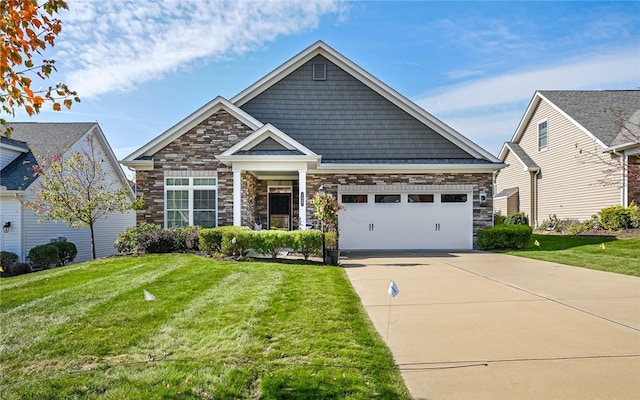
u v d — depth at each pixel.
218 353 4.80
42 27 3.54
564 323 5.91
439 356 4.73
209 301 7.07
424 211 16.69
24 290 8.37
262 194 17.91
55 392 3.91
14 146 17.81
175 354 4.81
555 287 8.41
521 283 8.89
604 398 3.70
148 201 15.14
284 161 14.22
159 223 15.10
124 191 15.39
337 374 4.17
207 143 15.20
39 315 6.44
